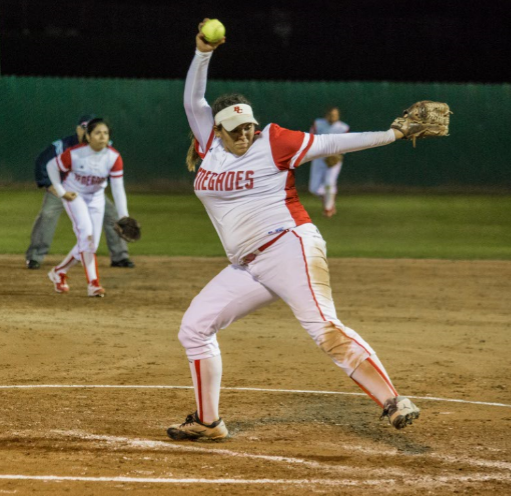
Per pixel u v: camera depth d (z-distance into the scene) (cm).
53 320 3312
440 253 5609
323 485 1642
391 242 6169
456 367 2694
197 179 1872
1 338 2983
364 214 8075
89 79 10488
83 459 1795
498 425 2081
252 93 10800
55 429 2014
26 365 2659
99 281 4303
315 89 10775
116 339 3022
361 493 1602
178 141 10706
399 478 1689
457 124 10825
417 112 1816
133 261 5034
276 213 1819
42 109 10400
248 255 1844
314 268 1809
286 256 1809
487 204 9250
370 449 1880
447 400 2316
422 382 2506
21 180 10400
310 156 1811
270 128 1822
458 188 10900
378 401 1784
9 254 5262
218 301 1870
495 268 4912
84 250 3828
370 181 10844
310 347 2944
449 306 3759
